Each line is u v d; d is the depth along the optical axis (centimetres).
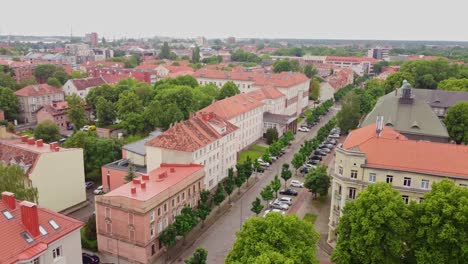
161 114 13125
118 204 6306
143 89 15950
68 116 14300
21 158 7469
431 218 4753
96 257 6322
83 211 8238
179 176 7450
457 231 4634
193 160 8200
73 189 8225
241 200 8844
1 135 9281
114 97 16050
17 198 5894
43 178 7488
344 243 5162
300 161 10075
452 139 10325
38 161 7356
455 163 6038
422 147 6344
